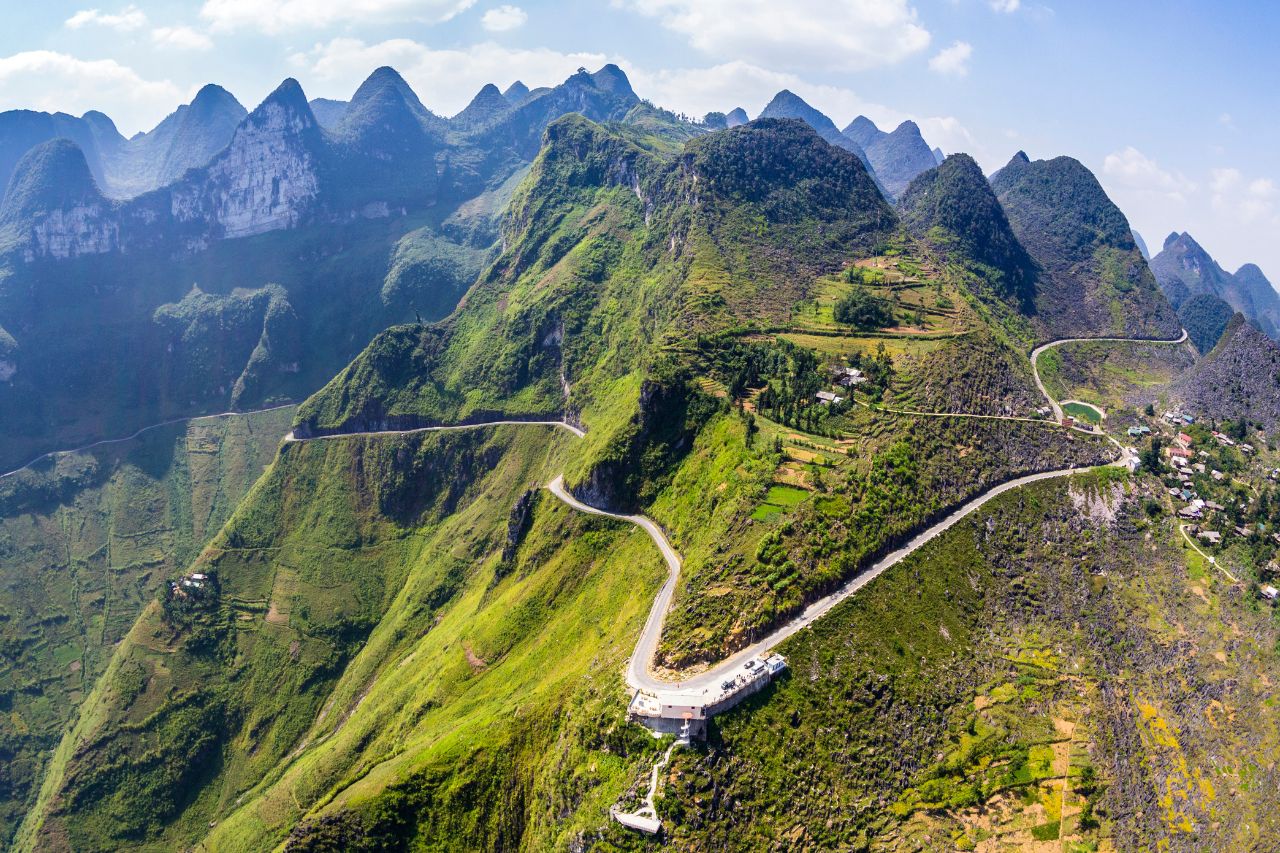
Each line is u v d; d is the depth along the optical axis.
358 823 166.88
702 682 147.38
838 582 167.62
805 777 138.88
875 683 153.12
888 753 146.00
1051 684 164.25
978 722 154.50
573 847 136.38
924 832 136.38
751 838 131.38
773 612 157.75
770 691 147.00
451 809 165.25
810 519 174.12
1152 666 171.50
